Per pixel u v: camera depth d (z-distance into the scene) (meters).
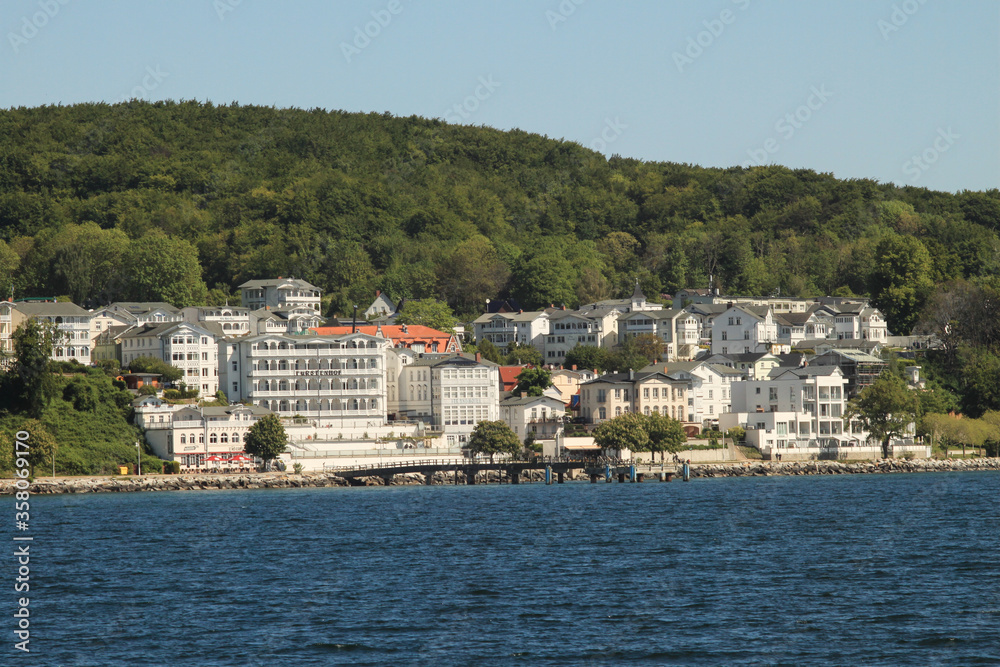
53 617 150.62
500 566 184.88
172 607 155.88
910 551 194.25
